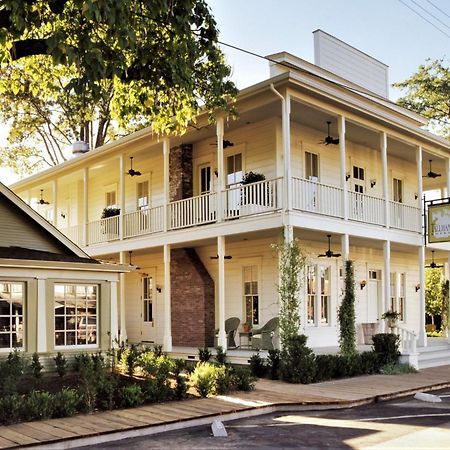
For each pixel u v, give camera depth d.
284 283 13.76
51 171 23.42
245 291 17.84
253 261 17.56
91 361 12.14
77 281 13.19
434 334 25.72
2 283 12.18
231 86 12.52
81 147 24.27
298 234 15.95
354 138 18.69
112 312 13.70
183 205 17.11
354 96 17.28
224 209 15.73
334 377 13.53
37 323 12.44
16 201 13.55
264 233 15.44
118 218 19.94
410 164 22.23
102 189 24.00
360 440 7.68
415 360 15.31
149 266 21.31
